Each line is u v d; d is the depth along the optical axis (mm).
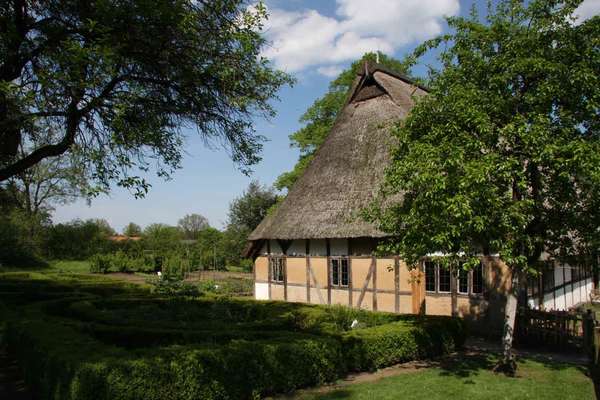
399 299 15695
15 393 8320
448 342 10883
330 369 8633
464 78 8766
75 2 7602
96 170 7641
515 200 7980
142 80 8195
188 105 8727
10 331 10273
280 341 8438
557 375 8719
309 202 19281
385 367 9641
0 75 7535
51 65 7633
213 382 7242
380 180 17172
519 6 8516
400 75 21891
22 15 7711
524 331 11961
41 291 19250
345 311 13469
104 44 6957
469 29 8898
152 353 7066
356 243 17141
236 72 8406
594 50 7766
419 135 9086
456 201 7145
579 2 8023
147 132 8008
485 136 7941
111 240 49938
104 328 10086
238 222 39781
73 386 6293
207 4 8172
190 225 75188
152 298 16016
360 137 19641
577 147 7094
